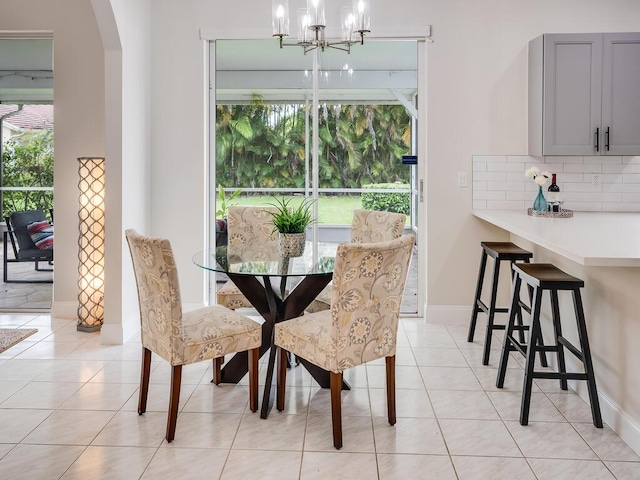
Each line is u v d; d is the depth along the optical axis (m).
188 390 3.33
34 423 2.88
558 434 2.79
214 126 4.89
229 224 4.32
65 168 4.85
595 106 4.20
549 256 3.78
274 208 4.50
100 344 4.18
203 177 4.77
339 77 4.86
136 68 4.37
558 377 2.87
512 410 3.07
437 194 4.68
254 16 4.69
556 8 4.53
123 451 2.61
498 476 2.41
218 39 4.73
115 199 4.12
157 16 4.69
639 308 2.60
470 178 4.66
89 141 4.82
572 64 4.20
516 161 4.63
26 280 5.16
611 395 2.89
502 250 3.87
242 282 3.23
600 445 2.68
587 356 2.84
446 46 4.61
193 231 4.80
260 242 4.09
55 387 3.36
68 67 4.78
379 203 4.93
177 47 4.70
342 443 2.69
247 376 3.56
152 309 2.79
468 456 2.58
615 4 4.51
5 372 3.61
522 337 3.95
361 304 2.64
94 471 2.44
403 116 4.86
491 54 4.59
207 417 2.97
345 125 4.90
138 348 4.09
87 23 4.76
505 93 4.61
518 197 4.65
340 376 2.65
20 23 4.77
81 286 4.50
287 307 3.21
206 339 2.79
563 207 4.64
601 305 2.99
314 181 4.92
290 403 3.16
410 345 4.18
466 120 4.64
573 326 3.36
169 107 4.73
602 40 4.17
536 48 4.38
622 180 4.61
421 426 2.88
